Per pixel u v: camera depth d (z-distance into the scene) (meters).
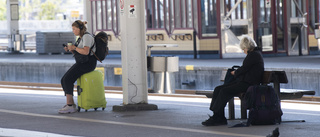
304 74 28.09
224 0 42.97
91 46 19.11
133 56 19.78
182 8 43.75
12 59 47.31
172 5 44.38
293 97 16.58
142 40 19.86
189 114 18.52
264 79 15.81
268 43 44.16
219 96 15.54
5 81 42.53
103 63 37.06
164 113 18.84
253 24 43.25
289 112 19.64
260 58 15.73
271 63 34.78
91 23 50.09
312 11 47.22
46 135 14.29
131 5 19.56
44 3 152.12
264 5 43.84
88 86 19.33
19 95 27.67
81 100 19.52
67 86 19.19
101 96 19.69
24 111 19.73
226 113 19.38
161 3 45.12
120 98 26.97
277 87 16.03
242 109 17.02
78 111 19.61
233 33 43.16
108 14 48.75
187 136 13.75
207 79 31.88
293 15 45.69
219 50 43.00
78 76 19.31
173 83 24.27
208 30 43.00
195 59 41.88
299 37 45.97
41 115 18.55
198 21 42.78
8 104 22.25
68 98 19.20
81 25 19.09
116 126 15.73
